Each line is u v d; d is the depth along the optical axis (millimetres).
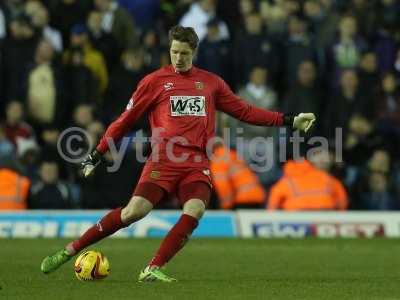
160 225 55156
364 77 65688
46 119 61906
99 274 31922
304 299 27891
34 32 63219
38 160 58156
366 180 61375
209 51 64750
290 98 63781
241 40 65250
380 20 71250
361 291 30031
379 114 65562
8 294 28703
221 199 56094
